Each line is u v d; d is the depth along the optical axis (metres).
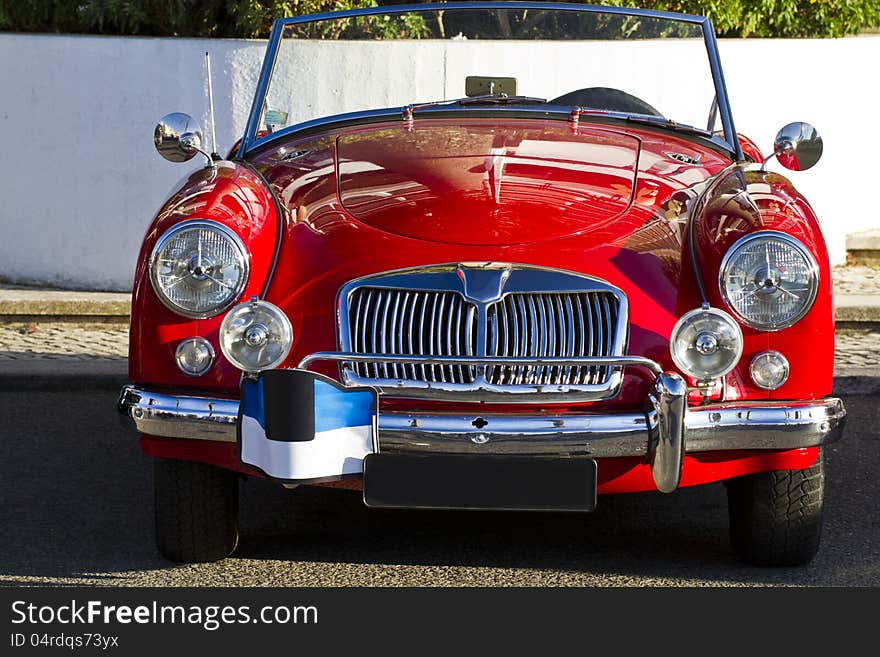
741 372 3.64
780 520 3.91
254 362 3.57
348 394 3.49
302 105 6.11
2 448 5.48
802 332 3.63
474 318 3.56
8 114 8.10
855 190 8.54
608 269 3.64
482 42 5.33
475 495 3.52
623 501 4.81
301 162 4.37
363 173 4.17
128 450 5.48
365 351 3.59
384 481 3.52
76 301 7.59
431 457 3.52
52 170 8.04
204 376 3.70
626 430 3.50
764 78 8.10
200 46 7.72
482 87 5.33
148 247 3.79
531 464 3.52
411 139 4.49
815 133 4.51
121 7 8.19
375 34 5.37
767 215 3.69
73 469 5.19
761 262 3.57
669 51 5.20
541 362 3.45
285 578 3.97
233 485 4.05
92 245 8.02
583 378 3.56
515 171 4.12
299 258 3.75
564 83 5.43
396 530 4.46
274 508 4.72
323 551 4.23
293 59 5.70
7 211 8.20
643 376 3.58
